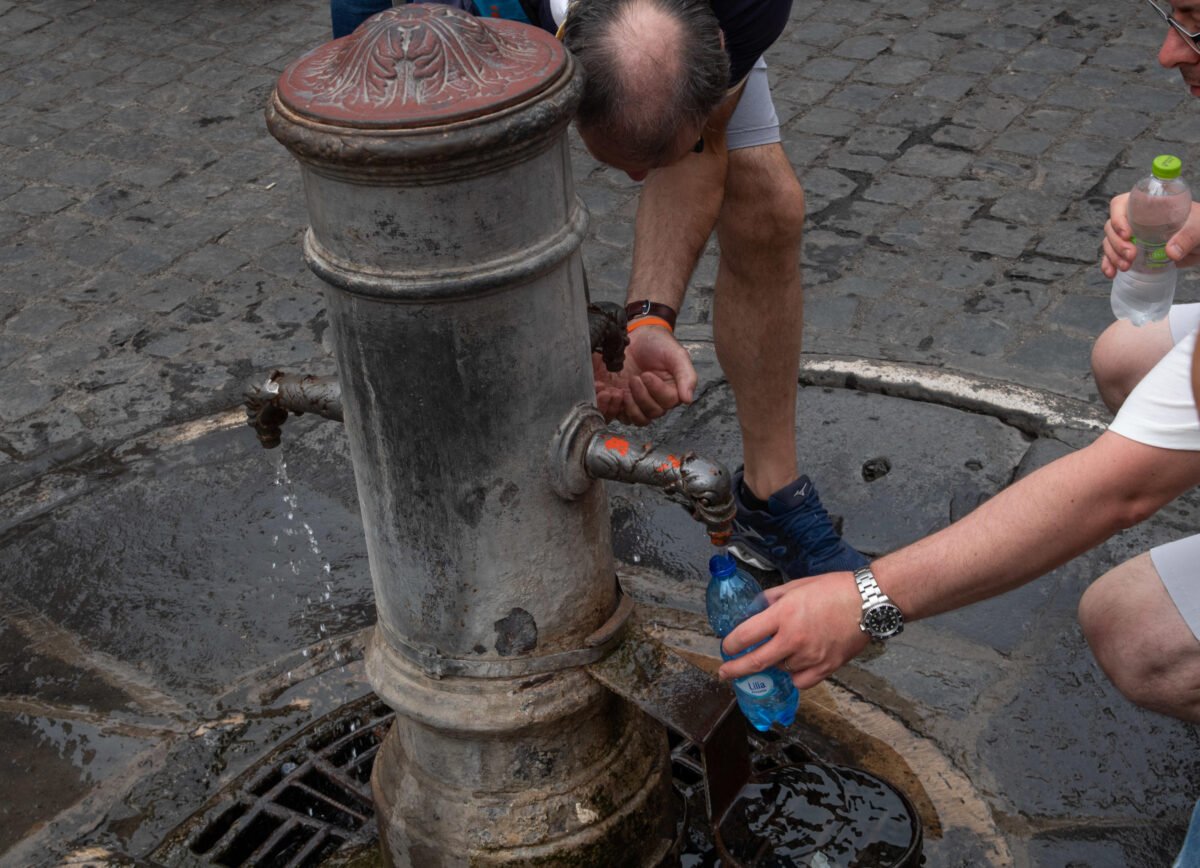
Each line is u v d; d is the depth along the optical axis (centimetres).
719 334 289
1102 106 511
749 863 228
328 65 176
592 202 479
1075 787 251
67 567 331
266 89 576
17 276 458
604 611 210
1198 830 206
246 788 260
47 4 671
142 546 336
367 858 241
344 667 292
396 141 161
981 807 247
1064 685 274
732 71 246
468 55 170
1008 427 352
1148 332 284
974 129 504
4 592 325
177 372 405
